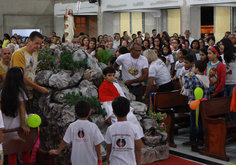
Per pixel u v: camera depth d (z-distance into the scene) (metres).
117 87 4.20
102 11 15.63
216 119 4.39
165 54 7.71
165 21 15.79
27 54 4.00
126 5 14.61
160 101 5.19
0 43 11.51
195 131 4.81
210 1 11.97
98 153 3.04
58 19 17.47
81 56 4.48
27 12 17.53
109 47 8.57
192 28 12.59
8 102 3.26
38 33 3.97
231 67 5.35
